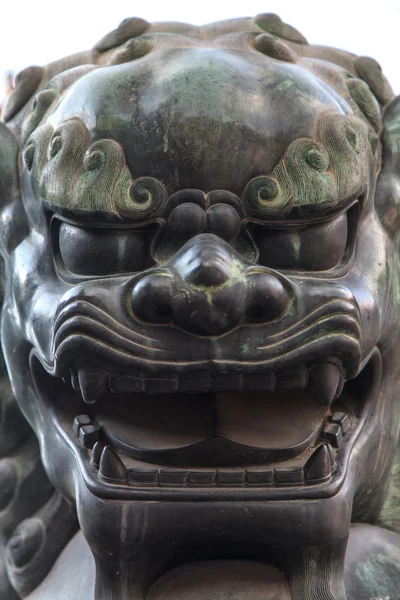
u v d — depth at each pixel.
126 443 2.05
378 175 2.19
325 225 2.02
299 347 1.92
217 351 1.92
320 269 2.03
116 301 1.94
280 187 1.98
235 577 2.09
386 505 2.31
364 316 2.02
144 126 1.99
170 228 1.97
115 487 2.00
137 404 2.14
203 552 2.06
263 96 2.01
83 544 2.31
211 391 1.99
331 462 2.02
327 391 1.97
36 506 2.38
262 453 2.02
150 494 1.99
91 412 2.16
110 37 2.28
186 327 1.91
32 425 2.27
